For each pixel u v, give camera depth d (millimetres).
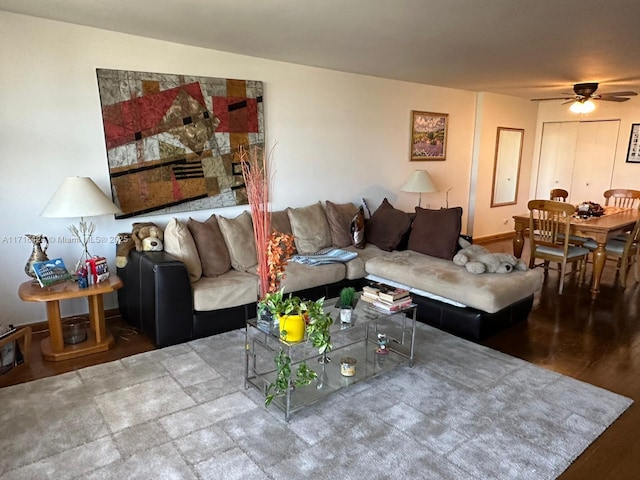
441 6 2617
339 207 4672
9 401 2326
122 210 3475
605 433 2135
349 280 3930
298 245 4199
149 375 2621
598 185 6906
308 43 3547
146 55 3439
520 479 1810
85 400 2344
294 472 1827
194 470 1830
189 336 3080
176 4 2617
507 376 2680
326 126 4742
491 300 3041
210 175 3910
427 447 2002
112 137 3363
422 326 3484
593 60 4074
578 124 7020
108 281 2953
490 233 7125
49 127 3111
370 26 3043
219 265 3455
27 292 2723
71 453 1925
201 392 2439
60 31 3053
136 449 1956
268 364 2748
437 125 5984
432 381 2611
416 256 4090
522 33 3186
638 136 6371
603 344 3170
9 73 2920
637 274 4715
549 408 2336
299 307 2219
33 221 3152
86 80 3205
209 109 3820
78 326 3074
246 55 3984
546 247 4605
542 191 7613
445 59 4121
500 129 6797
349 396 2439
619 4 2555
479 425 2180
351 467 1861
